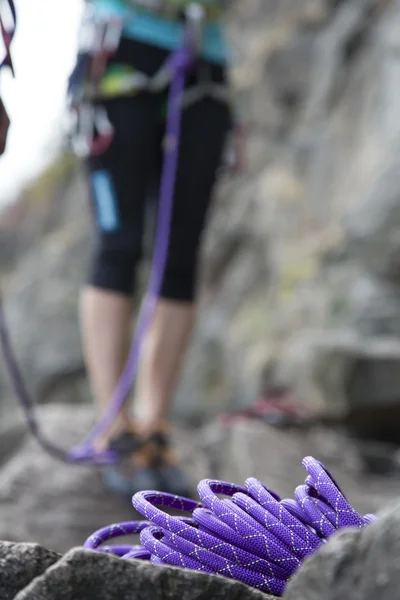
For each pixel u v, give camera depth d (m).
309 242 7.38
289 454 3.74
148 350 3.20
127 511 3.13
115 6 3.19
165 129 3.26
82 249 9.74
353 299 6.11
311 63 8.41
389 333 5.87
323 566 0.87
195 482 3.54
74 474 3.27
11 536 2.90
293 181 7.95
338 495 1.12
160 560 1.16
